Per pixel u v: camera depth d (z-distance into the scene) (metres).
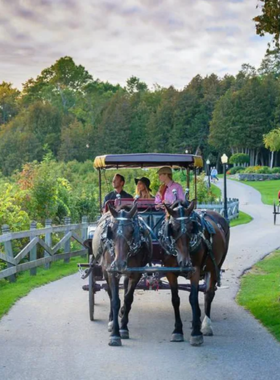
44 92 161.88
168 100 128.25
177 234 8.79
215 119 116.06
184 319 10.81
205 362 7.98
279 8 11.89
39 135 122.69
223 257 10.71
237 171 98.69
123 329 9.41
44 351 8.63
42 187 21.31
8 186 21.94
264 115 113.25
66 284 14.71
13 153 110.06
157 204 10.54
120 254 8.81
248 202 54.06
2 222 17.86
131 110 127.50
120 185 11.70
